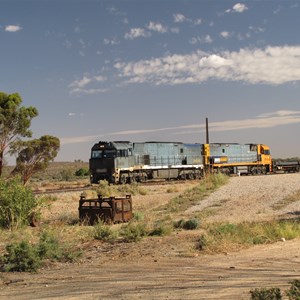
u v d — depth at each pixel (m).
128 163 45.12
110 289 8.03
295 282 6.14
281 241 12.85
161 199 29.62
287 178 34.91
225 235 13.25
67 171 88.00
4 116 36.22
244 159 60.69
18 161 37.97
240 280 8.26
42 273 9.91
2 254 12.14
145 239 13.93
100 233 14.70
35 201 19.50
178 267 9.81
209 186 31.94
